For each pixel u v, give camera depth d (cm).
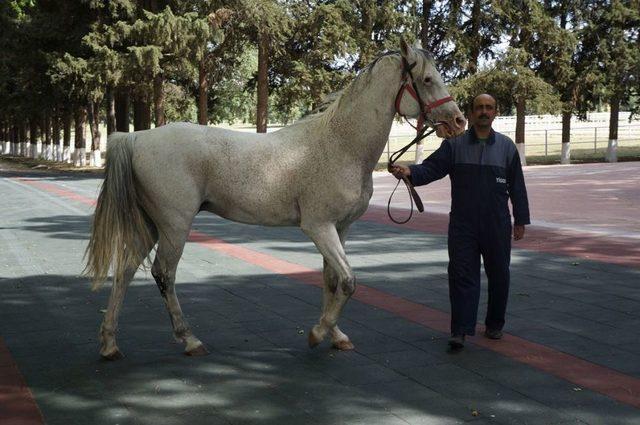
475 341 557
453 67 3372
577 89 3322
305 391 445
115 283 505
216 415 407
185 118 4156
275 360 512
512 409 412
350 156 495
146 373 484
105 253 493
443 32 3334
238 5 2862
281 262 933
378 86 494
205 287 775
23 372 488
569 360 505
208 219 1487
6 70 3697
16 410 417
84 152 3994
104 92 3058
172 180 494
